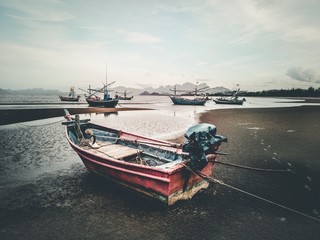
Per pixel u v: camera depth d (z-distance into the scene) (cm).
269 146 1438
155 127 2186
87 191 775
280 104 7100
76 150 899
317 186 843
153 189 652
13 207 666
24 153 1223
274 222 607
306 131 2008
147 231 558
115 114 3494
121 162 697
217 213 647
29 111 3481
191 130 656
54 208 662
